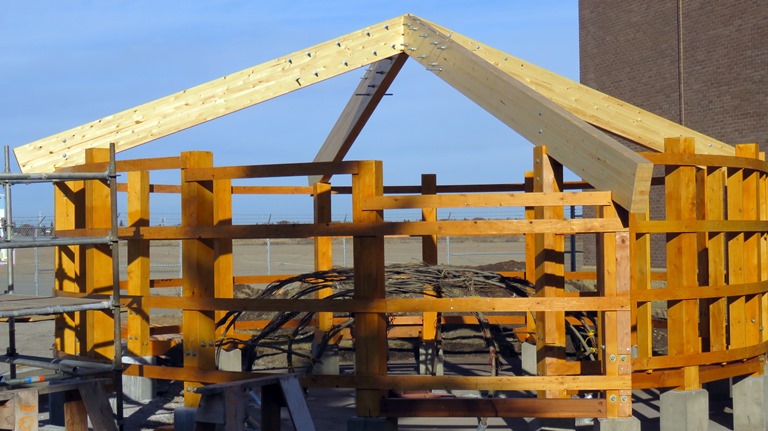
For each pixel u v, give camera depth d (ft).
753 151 26.53
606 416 21.81
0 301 21.97
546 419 23.84
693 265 24.23
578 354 27.68
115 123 26.91
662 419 24.38
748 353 25.81
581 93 28.40
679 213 24.08
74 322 28.48
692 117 60.13
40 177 19.90
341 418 27.63
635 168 19.29
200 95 26.76
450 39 26.76
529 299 21.68
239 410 18.21
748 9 56.03
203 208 23.94
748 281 27.14
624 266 21.59
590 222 21.40
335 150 36.55
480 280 26.17
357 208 22.20
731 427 26.68
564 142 22.04
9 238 25.93
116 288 21.42
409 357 40.70
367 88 31.76
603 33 67.87
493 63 28.22
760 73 55.36
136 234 24.82
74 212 27.63
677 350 24.40
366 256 22.08
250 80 26.89
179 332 34.60
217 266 27.25
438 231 21.71
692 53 60.03
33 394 19.69
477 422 26.58
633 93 65.21
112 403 29.78
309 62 27.22
